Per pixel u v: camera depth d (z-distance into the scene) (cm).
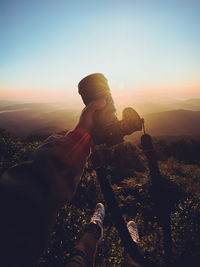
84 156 53
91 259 92
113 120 61
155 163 78
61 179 43
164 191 79
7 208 30
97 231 114
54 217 41
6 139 816
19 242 29
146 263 71
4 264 25
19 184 35
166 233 81
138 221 538
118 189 1094
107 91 65
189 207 382
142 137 75
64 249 280
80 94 68
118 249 341
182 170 1886
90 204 637
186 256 241
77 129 56
